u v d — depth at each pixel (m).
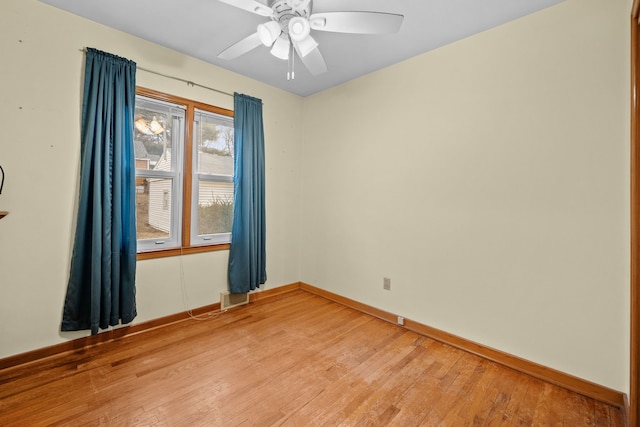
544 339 1.93
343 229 3.21
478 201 2.21
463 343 2.28
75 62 2.08
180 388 1.76
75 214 2.12
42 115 1.97
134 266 2.31
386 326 2.68
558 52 1.85
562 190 1.85
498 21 2.05
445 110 2.38
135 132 2.42
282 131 3.47
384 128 2.81
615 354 1.69
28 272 1.96
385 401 1.69
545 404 1.69
